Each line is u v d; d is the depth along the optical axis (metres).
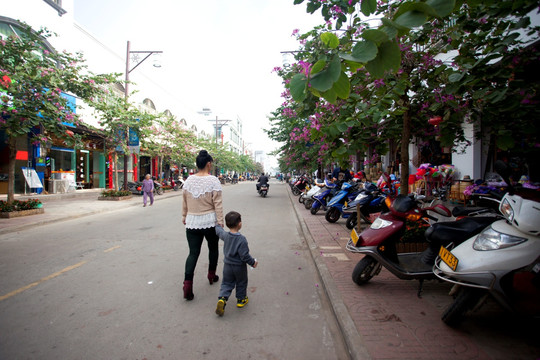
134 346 2.77
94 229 8.25
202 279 4.50
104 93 12.96
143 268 4.95
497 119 3.59
